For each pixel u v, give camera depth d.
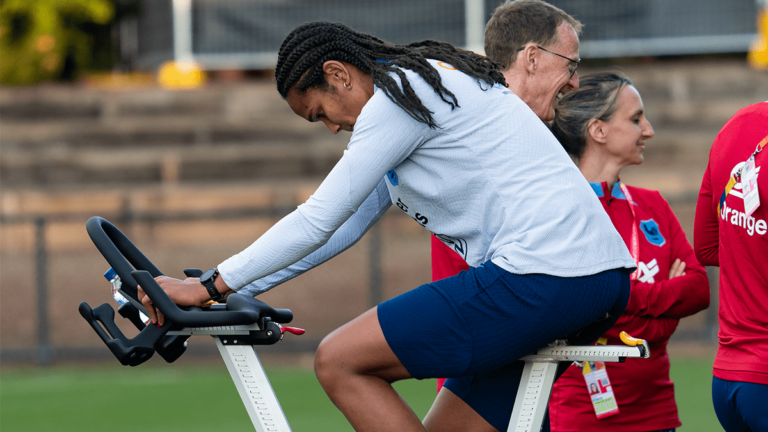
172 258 35.50
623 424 8.99
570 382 9.11
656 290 8.94
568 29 8.27
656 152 40.81
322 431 17.73
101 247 6.79
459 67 6.84
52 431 18.52
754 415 7.28
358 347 6.65
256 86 47.34
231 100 46.00
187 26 48.22
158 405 21.16
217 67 48.50
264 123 44.41
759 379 7.24
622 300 6.95
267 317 6.67
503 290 6.51
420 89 6.61
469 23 45.84
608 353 6.61
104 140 44.25
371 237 30.09
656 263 9.32
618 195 9.55
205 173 42.44
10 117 45.66
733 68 46.44
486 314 6.51
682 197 30.19
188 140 44.22
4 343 29.14
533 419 6.81
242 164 42.38
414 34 46.31
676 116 43.12
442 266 8.67
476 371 6.59
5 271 34.44
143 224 38.59
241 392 6.76
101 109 46.00
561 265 6.46
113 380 24.97
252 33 48.28
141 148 43.81
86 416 20.02
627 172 39.06
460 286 6.64
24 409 20.97
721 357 7.70
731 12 46.06
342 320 29.98
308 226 6.61
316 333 29.06
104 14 48.22
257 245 6.66
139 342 6.52
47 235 37.88
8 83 47.53
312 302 31.34
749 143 7.38
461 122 6.65
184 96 46.16
